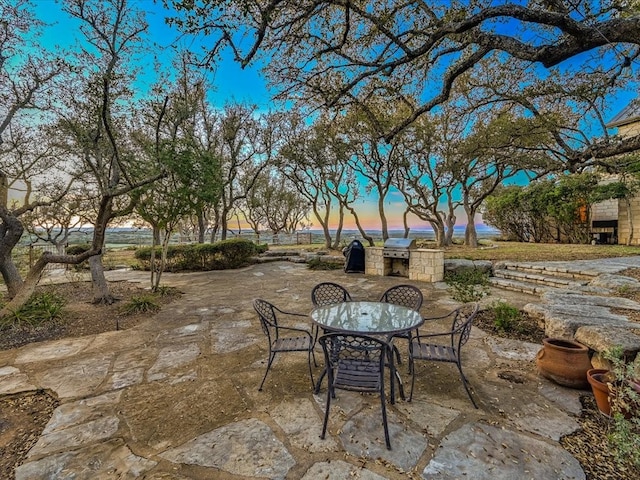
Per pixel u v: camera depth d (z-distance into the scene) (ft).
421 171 47.14
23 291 17.01
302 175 50.14
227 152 51.85
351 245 32.91
